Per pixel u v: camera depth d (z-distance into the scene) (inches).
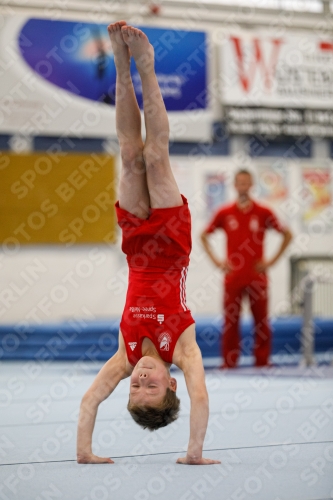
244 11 521.3
